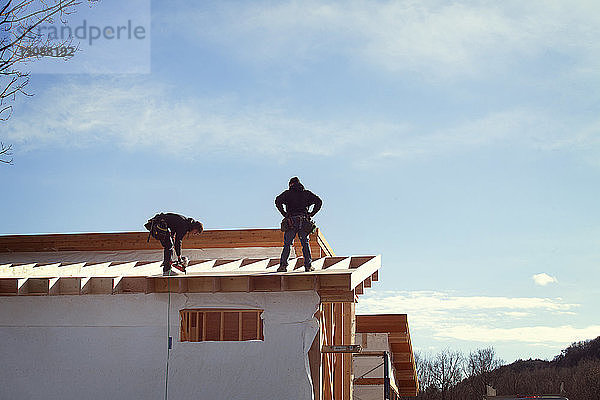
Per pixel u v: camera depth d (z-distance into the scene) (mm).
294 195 11289
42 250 16922
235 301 10797
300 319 10570
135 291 11031
